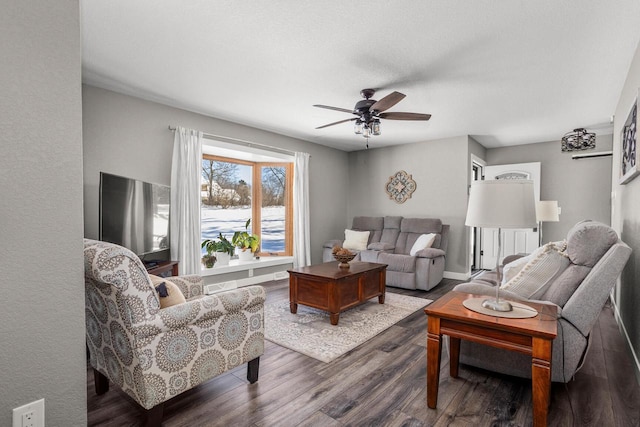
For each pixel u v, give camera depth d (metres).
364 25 2.22
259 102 3.78
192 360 1.75
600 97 3.55
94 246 1.53
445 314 1.78
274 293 4.41
